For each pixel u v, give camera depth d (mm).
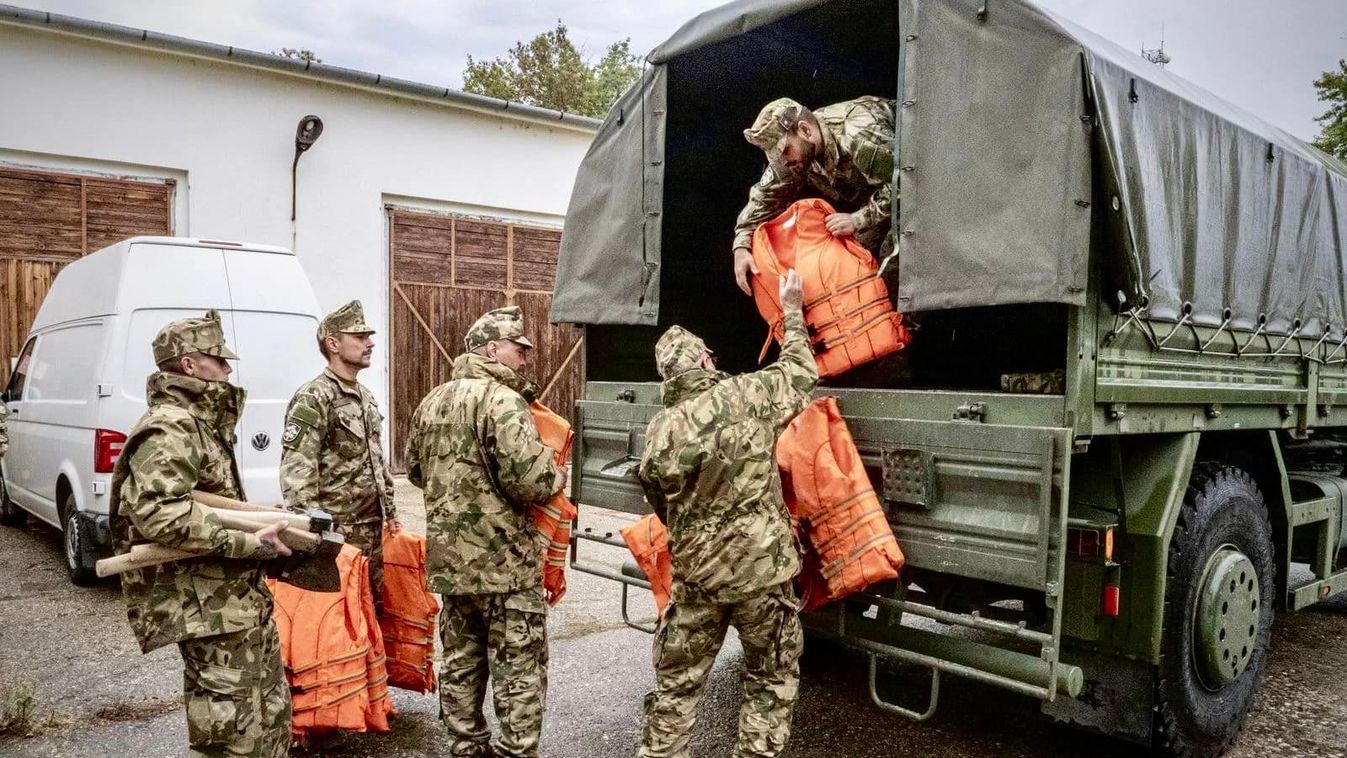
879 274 3213
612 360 4582
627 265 4156
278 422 6250
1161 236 3135
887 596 3102
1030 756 3695
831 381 3656
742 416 2955
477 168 11070
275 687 2908
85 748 3727
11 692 4312
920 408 3023
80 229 8961
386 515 4082
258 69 9539
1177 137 3256
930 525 2947
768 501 2961
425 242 10867
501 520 3307
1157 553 3219
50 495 6777
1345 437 5285
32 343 7594
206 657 2754
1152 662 3217
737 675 4637
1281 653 5207
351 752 3729
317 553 2918
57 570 6703
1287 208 4137
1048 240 2711
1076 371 2711
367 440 4086
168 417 2699
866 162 3398
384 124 10398
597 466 4277
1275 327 4051
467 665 3469
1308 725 4098
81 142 8820
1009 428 2742
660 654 3137
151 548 2658
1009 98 2818
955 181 2936
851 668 4738
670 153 4562
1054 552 2643
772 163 3580
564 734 3883
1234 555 3646
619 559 7035
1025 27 2795
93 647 4988
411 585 3953
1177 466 3334
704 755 3674
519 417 3277
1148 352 3158
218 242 6312
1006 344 4547
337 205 10148
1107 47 3189
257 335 6230
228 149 9500
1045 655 2650
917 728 3973
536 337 11797
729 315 5098
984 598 3588
